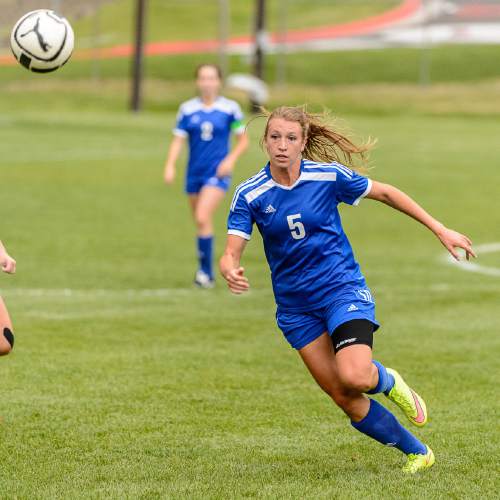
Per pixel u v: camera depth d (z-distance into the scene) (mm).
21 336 33594
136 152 102938
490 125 140375
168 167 44906
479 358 31516
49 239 55656
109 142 111812
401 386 20391
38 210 66438
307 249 20047
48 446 22375
